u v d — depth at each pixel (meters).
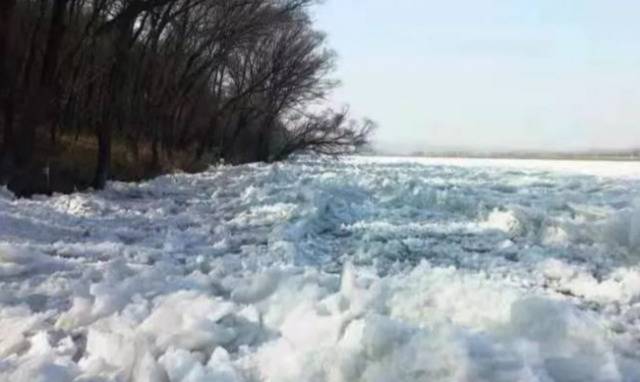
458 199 15.25
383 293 5.21
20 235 10.84
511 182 24.25
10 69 20.36
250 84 48.47
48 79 20.95
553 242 10.44
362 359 3.99
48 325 5.54
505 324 4.54
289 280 5.92
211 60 38.97
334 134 54.56
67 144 24.42
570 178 27.38
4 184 17.08
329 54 60.09
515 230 11.62
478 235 11.41
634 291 7.16
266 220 13.30
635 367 4.17
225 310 5.22
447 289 5.28
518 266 8.70
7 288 6.70
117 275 7.05
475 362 3.76
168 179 24.97
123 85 27.16
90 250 9.40
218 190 20.42
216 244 10.59
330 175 25.12
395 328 4.10
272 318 5.08
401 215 13.88
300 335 4.59
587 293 7.25
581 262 8.98
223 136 46.75
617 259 9.16
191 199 18.41
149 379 4.17
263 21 40.97
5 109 19.66
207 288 6.43
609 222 10.26
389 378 3.78
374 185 19.53
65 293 6.55
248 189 19.19
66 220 12.98
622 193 18.72
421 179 24.38
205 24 38.69
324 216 13.40
